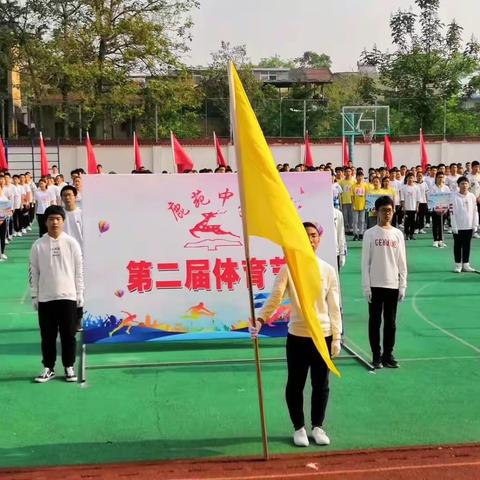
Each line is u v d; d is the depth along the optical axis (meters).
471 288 12.58
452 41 41.22
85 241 8.53
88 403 6.72
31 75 33.69
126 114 34.19
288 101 34.12
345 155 30.09
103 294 8.48
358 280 13.54
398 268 7.75
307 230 5.90
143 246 8.59
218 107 36.00
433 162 33.22
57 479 5.05
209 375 7.59
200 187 8.71
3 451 5.59
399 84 41.16
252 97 38.53
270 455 5.48
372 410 6.48
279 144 33.16
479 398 6.81
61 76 33.25
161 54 34.03
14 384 7.30
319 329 5.22
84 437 5.89
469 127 36.00
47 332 7.37
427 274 14.13
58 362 8.13
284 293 5.73
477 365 7.92
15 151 31.84
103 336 8.45
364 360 8.02
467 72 40.91
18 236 21.34
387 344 7.80
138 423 6.20
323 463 5.32
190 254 8.63
